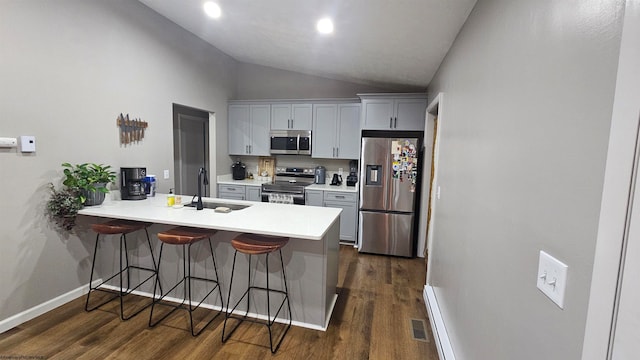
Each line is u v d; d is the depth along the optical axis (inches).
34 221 86.7
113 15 107.1
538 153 35.2
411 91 173.9
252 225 79.4
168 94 134.9
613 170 23.2
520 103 40.7
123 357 72.8
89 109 100.3
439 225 96.8
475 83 63.3
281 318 90.4
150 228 99.3
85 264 102.0
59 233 93.4
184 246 96.1
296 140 175.5
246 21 118.0
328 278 90.1
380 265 138.3
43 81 86.7
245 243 77.4
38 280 88.6
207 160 179.8
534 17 37.4
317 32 109.1
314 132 174.1
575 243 27.8
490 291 49.3
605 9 24.6
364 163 148.8
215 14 117.3
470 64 68.1
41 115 86.6
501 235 45.5
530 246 36.4
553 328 31.2
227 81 183.6
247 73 195.5
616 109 22.9
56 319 87.4
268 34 126.9
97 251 105.9
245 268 91.7
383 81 162.9
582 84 27.5
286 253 87.7
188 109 158.7
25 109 82.7
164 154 134.0
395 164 145.6
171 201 101.1
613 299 23.5
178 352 75.1
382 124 154.3
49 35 87.5
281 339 81.4
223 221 83.1
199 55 155.6
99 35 102.5
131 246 102.5
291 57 155.5
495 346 46.6
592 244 25.3
